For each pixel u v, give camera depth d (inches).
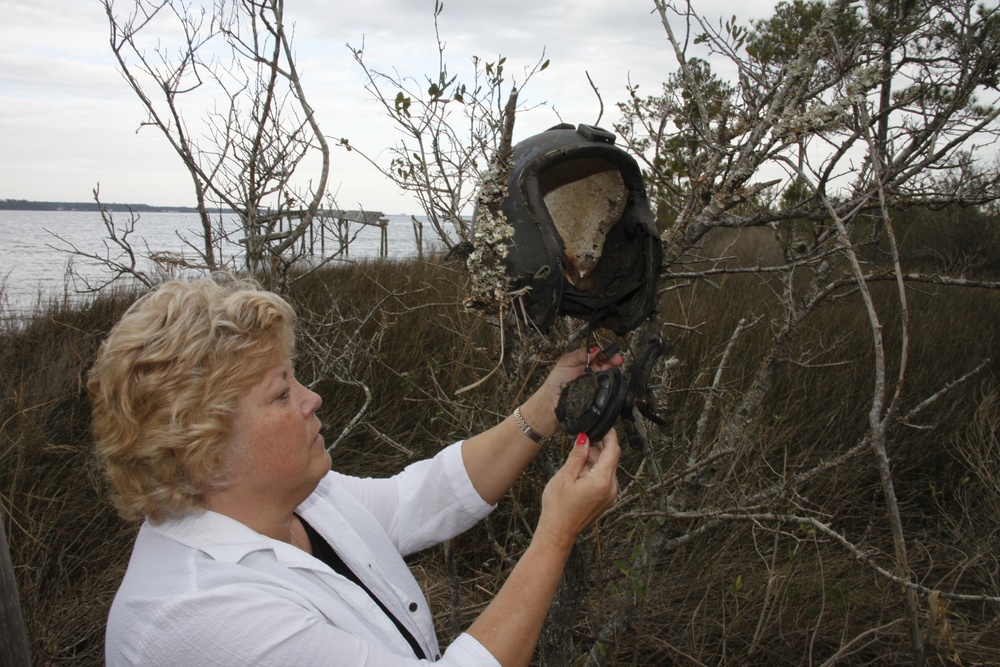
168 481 41.3
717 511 72.4
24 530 109.7
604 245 46.6
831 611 104.0
